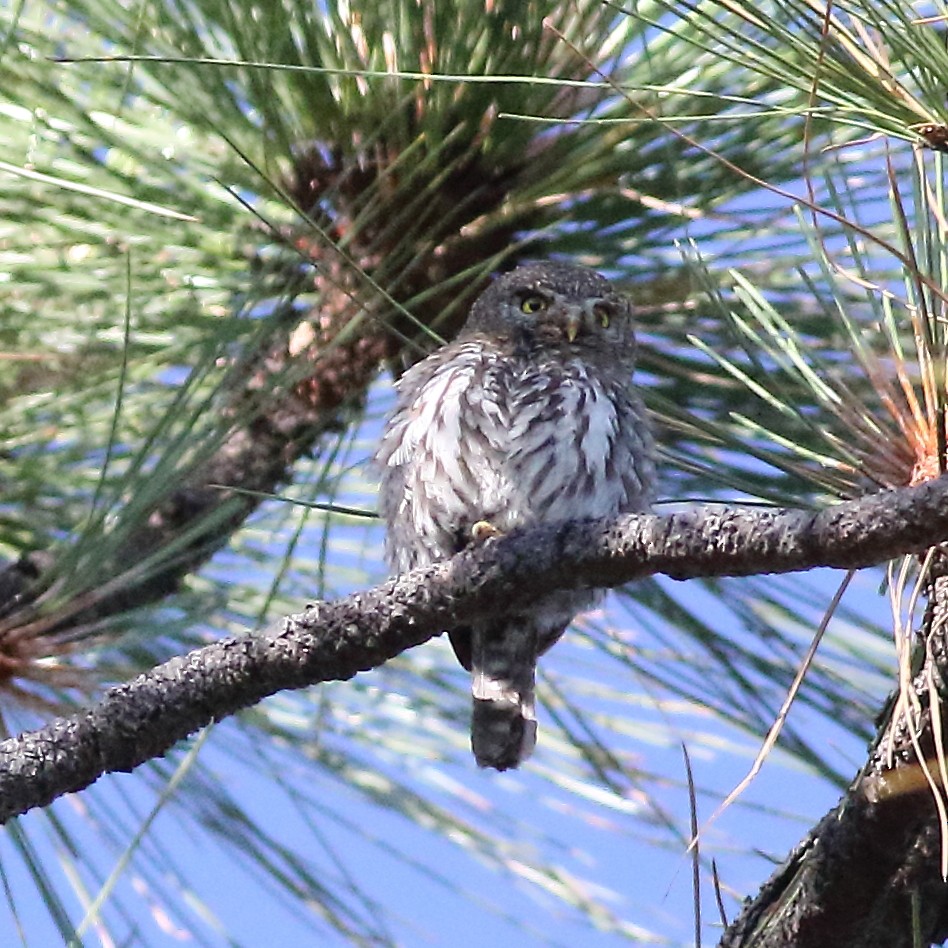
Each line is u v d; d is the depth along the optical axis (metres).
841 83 5.60
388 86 7.98
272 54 7.63
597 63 7.82
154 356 8.14
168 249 8.34
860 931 6.55
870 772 6.38
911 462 5.95
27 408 8.09
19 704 7.52
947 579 6.04
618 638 8.22
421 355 8.94
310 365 7.54
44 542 8.19
